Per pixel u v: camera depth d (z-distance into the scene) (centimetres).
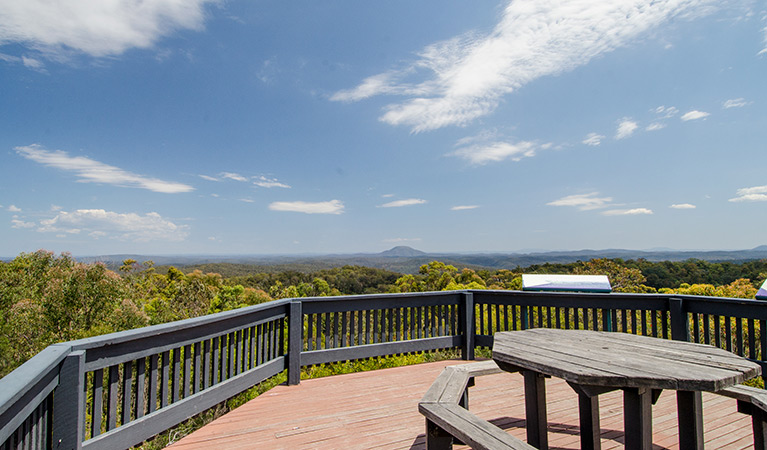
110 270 3275
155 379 255
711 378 156
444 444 203
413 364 477
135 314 3222
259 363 364
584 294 450
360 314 456
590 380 165
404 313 482
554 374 178
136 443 234
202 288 4659
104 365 215
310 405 332
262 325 371
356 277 6819
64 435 183
